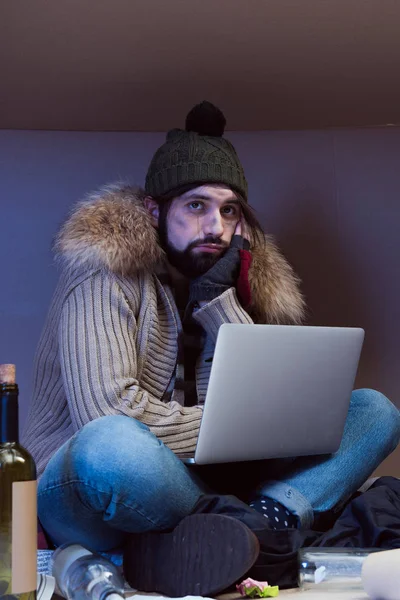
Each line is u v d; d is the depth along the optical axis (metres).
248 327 1.63
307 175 3.36
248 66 2.82
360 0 2.43
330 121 3.29
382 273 3.34
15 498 1.16
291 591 1.52
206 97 3.03
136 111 3.12
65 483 1.59
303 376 1.74
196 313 2.19
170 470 1.59
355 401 2.02
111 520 1.59
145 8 2.45
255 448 1.70
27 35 2.59
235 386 1.63
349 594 1.48
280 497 1.77
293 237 3.32
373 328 3.32
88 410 1.81
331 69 2.85
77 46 2.66
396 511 1.67
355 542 1.64
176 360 2.14
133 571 1.64
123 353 1.91
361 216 3.36
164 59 2.75
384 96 3.07
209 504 1.56
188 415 1.86
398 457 3.15
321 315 3.31
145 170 3.28
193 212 2.37
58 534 1.75
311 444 1.81
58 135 3.25
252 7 2.46
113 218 2.09
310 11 2.49
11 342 3.13
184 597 1.37
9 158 3.21
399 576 1.31
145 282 2.14
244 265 2.34
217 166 2.37
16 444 1.20
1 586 1.14
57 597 1.49
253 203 3.33
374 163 3.37
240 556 1.38
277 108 3.16
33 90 2.94
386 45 2.70
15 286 3.16
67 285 2.06
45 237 3.19
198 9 2.46
